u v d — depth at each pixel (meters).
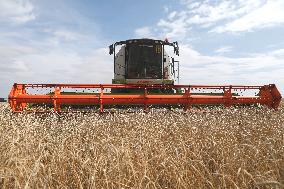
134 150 5.21
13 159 4.13
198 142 5.90
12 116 7.73
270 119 7.67
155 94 11.07
